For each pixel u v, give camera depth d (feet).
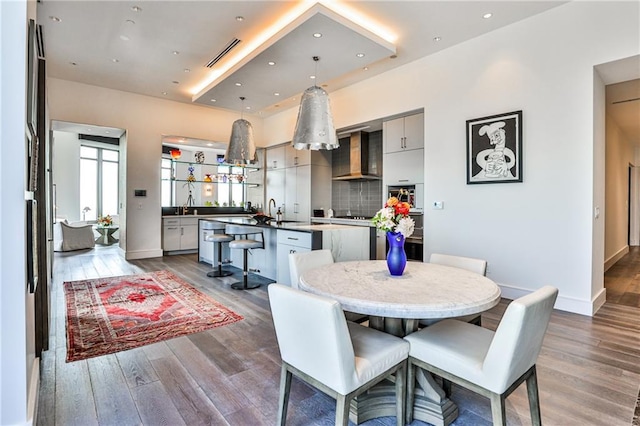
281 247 13.60
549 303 4.88
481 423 5.65
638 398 6.31
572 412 5.89
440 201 14.44
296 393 6.54
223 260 18.45
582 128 10.74
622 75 11.18
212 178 27.45
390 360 5.16
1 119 4.24
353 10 11.28
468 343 5.40
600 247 11.66
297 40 11.51
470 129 13.29
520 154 11.98
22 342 4.32
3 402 4.24
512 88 12.23
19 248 4.29
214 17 11.94
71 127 19.86
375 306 5.03
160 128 21.93
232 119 25.08
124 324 10.00
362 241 13.43
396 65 15.89
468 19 11.87
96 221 29.58
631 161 27.27
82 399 6.25
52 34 13.24
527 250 12.00
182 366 7.54
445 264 8.42
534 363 5.19
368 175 20.21
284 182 25.32
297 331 4.89
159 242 22.08
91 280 15.40
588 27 10.55
